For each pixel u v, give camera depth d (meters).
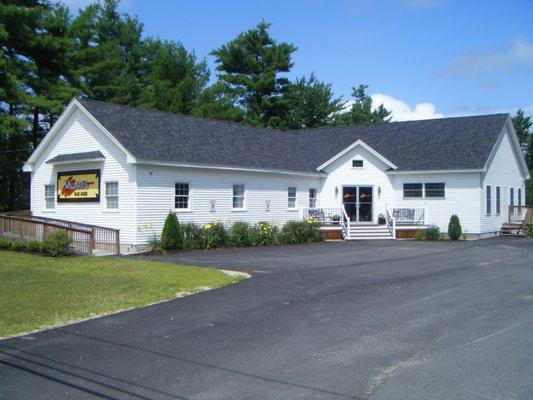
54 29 37.62
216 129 31.44
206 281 14.56
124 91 48.09
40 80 35.53
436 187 32.03
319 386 6.60
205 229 24.97
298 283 14.34
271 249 24.80
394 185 33.06
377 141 36.19
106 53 47.94
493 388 6.45
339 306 11.27
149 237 23.95
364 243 28.20
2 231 24.73
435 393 6.32
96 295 12.71
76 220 26.36
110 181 24.70
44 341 8.84
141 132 25.67
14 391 6.59
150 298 12.34
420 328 9.32
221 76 57.31
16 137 36.97
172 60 55.16
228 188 27.83
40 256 20.92
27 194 40.38
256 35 57.97
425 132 35.56
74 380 6.95
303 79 60.22
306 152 35.41
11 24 33.66
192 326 9.73
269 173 30.00
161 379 6.93
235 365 7.45
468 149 32.12
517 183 37.62
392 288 13.45
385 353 7.90
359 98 77.56
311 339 8.71
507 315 10.23
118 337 9.04
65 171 27.00
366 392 6.38
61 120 26.91
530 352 7.86
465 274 15.95
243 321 10.05
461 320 9.87
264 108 56.91
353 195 33.41
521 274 15.87
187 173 25.73
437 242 28.62
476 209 30.98
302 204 32.56
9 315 10.65
